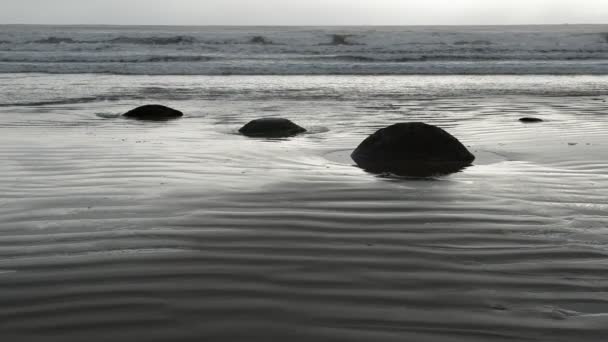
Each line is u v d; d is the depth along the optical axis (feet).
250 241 12.17
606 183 17.87
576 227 13.20
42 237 12.34
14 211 14.43
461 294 9.46
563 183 17.89
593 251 11.53
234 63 85.05
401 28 295.48
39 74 70.74
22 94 49.85
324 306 8.99
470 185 17.63
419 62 92.99
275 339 7.95
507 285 9.82
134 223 13.41
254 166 20.65
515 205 15.20
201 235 12.55
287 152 23.76
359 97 50.08
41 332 8.11
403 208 14.92
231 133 29.76
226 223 13.48
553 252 11.48
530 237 12.47
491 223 13.53
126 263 10.79
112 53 100.32
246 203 15.33
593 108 41.37
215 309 8.85
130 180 18.11
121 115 37.37
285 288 9.69
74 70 75.15
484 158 22.45
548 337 7.99
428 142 22.02
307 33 133.69
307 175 19.08
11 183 17.56
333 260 11.07
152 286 9.71
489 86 61.36
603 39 124.16
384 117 36.73
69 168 19.95
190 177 18.62
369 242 12.17
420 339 7.97
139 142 26.17
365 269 10.59
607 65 88.89
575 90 56.85
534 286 9.78
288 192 16.60
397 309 8.90
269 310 8.83
